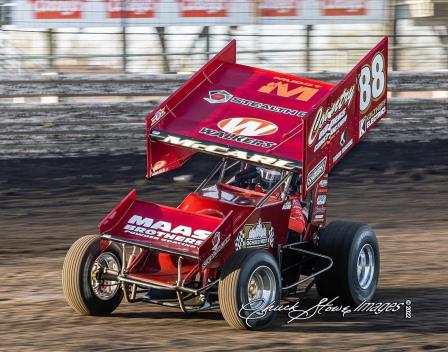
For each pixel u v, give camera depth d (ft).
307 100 94.89
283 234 88.94
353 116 93.15
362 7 217.56
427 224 142.20
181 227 83.10
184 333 81.15
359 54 216.74
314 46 214.90
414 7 220.84
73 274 84.48
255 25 211.41
